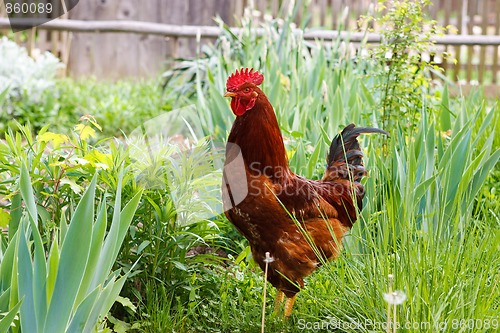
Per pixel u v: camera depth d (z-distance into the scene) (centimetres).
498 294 431
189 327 479
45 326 363
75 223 364
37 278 365
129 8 1295
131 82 1248
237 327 475
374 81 809
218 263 570
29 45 1233
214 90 730
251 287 520
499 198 600
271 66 826
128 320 488
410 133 604
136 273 476
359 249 534
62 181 465
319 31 1080
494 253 459
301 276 477
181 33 1205
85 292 377
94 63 1300
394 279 432
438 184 550
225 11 1291
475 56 1723
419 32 677
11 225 470
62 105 1058
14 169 482
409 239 447
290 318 486
